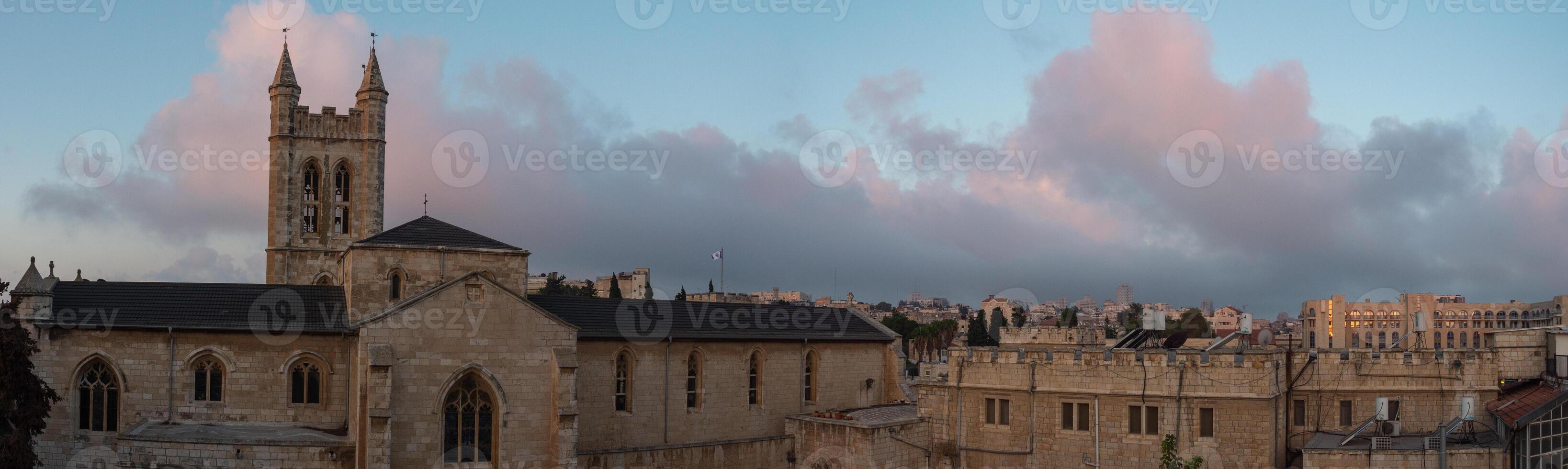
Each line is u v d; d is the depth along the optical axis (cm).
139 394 7138
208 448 6669
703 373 8625
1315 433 6919
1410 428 6925
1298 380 6969
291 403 7256
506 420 6888
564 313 8062
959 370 7844
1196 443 6806
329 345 7306
